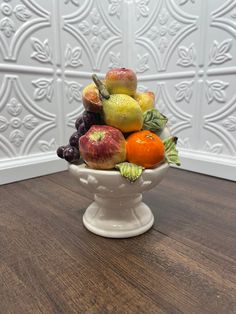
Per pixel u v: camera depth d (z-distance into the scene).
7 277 0.31
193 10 0.71
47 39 0.71
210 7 0.67
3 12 0.62
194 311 0.26
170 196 0.58
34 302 0.27
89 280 0.31
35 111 0.72
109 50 0.86
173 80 0.79
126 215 0.41
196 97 0.75
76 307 0.27
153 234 0.41
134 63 0.90
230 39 0.65
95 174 0.34
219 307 0.27
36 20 0.68
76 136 0.39
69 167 0.39
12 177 0.68
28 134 0.72
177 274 0.32
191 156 0.77
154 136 0.36
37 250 0.37
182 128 0.80
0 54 0.63
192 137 0.78
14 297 0.28
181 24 0.74
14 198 0.58
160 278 0.31
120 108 0.34
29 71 0.69
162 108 0.84
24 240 0.40
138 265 0.34
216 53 0.68
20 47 0.66
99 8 0.81
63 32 0.74
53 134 0.77
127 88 0.37
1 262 0.34
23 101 0.69
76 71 0.79
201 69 0.72
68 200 0.56
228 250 0.37
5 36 0.63
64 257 0.35
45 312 0.26
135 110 0.34
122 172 0.33
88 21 0.79
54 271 0.32
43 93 0.73
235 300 0.27
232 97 0.67
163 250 0.37
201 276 0.31
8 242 0.40
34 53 0.69
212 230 0.43
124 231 0.40
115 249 0.37
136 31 0.87
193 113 0.76
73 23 0.75
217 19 0.66
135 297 0.28
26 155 0.72
